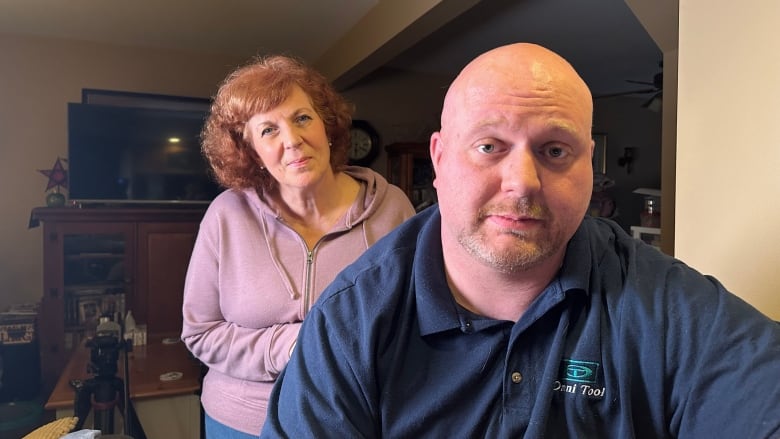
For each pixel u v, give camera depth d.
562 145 0.59
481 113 0.59
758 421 0.52
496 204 0.59
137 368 2.06
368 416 0.67
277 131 1.09
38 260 3.46
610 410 0.62
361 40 2.97
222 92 1.15
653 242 2.46
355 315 0.71
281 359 1.03
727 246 0.84
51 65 3.43
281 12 2.88
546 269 0.64
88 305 3.15
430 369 0.68
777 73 0.78
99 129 3.31
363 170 1.30
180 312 3.26
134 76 3.62
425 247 0.71
